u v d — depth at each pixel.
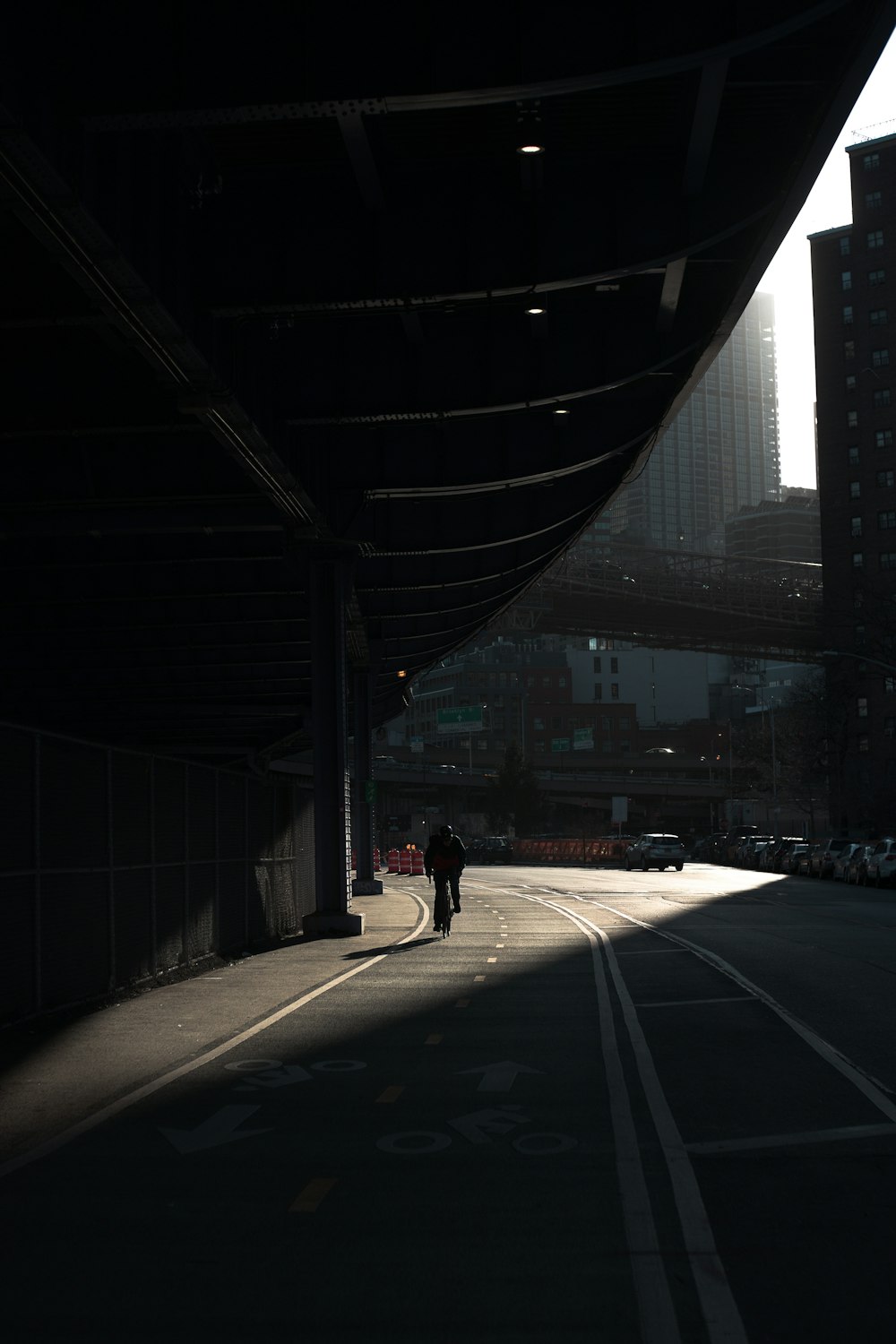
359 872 44.94
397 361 20.08
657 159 15.34
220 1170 6.91
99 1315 4.75
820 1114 8.24
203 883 19.28
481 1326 4.64
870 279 111.62
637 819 158.12
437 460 24.72
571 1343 4.48
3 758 12.31
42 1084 9.50
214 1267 5.30
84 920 14.23
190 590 32.84
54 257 13.30
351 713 56.81
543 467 24.20
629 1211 6.06
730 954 19.70
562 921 28.31
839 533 110.62
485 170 15.53
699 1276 5.16
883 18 11.82
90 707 54.66
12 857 12.44
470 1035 11.67
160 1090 9.20
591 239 15.52
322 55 11.75
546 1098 8.80
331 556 27.41
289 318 18.27
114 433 19.81
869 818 97.12
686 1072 9.77
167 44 11.77
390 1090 9.09
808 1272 5.21
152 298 14.18
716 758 166.38
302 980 16.50
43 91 11.27
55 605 35.06
